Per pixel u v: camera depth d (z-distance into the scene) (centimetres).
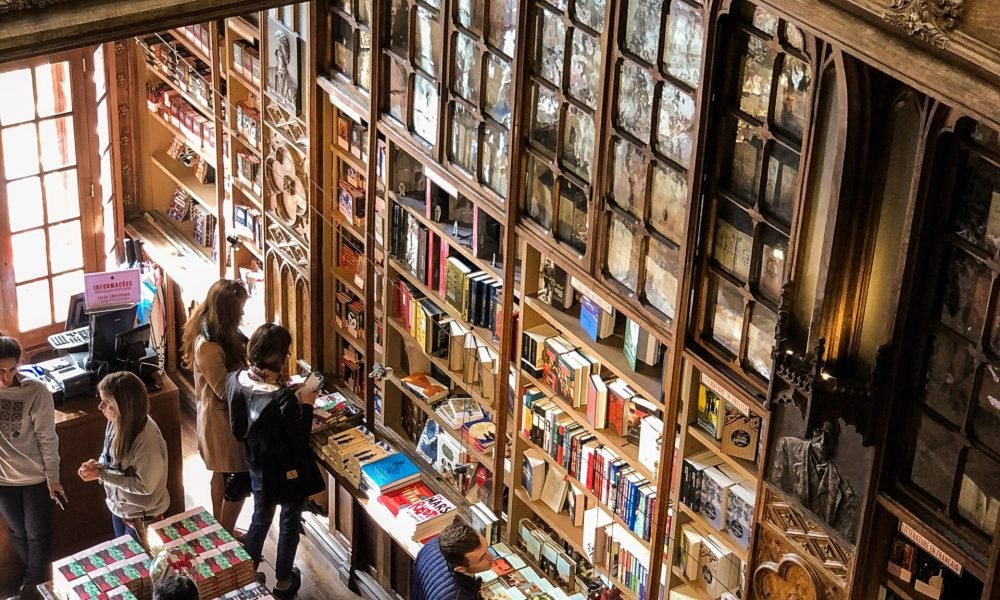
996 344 420
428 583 579
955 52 357
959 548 450
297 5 725
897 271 439
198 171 901
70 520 752
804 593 521
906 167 430
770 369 501
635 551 613
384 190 716
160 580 573
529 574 666
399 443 762
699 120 496
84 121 853
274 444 691
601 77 545
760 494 524
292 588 741
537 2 572
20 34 430
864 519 478
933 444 454
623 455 607
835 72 436
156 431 695
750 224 502
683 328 540
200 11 471
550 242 607
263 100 777
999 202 407
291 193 787
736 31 481
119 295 747
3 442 682
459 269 677
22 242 855
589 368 621
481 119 623
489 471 703
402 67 674
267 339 689
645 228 547
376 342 765
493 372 679
